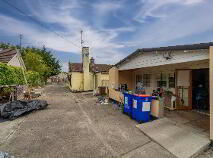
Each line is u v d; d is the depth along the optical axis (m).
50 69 40.72
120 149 4.65
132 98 7.86
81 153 4.40
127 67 11.18
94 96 17.16
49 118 8.00
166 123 6.43
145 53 8.72
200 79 9.64
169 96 9.13
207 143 4.65
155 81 11.17
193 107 9.30
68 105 11.62
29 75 19.50
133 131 6.11
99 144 4.97
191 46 5.36
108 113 9.06
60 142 5.10
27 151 4.50
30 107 9.45
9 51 21.34
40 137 5.51
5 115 7.95
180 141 4.88
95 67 29.03
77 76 22.73
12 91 12.34
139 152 4.48
